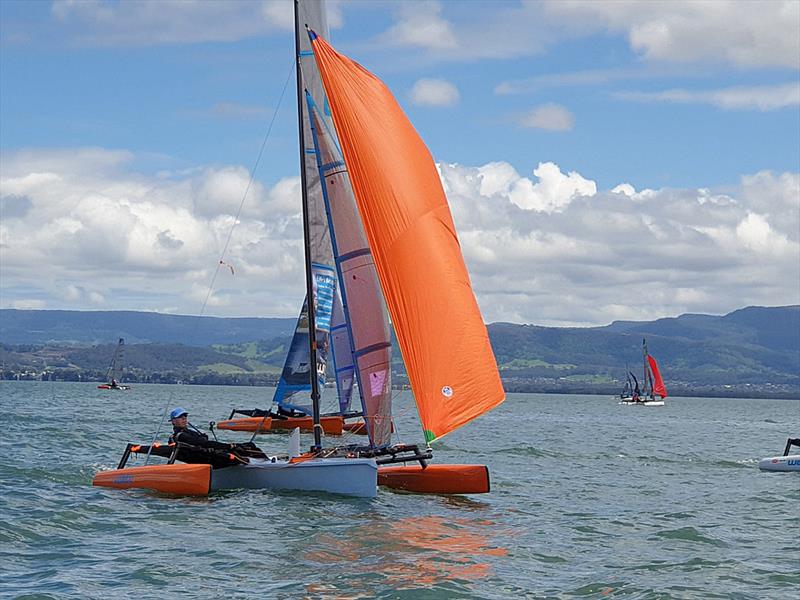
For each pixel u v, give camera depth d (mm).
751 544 16078
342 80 18641
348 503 18094
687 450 40031
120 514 16453
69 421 45781
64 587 11578
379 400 19031
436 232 18562
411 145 18812
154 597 11336
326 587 12016
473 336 18516
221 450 19141
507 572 13219
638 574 13375
